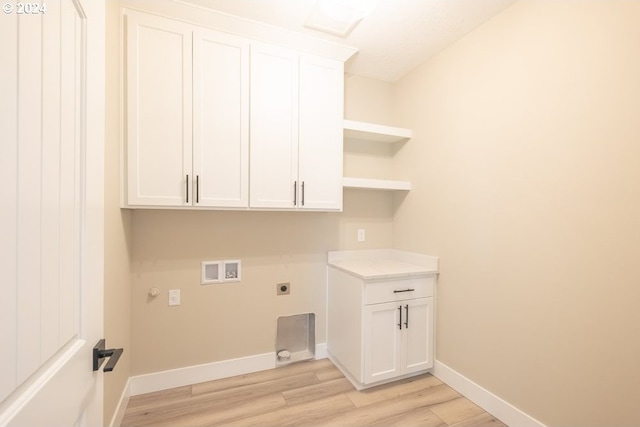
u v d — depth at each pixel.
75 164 0.65
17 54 0.46
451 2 1.58
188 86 1.64
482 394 1.72
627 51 1.14
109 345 1.32
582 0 1.28
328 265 2.38
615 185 1.18
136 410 1.67
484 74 1.75
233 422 1.59
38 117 0.51
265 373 2.11
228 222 2.09
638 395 1.11
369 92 2.53
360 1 1.57
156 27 1.58
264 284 2.19
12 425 0.43
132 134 1.53
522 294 1.52
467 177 1.85
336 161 2.05
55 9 0.56
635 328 1.12
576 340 1.30
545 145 1.42
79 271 0.68
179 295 1.94
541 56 1.44
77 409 0.65
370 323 1.86
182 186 1.63
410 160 2.38
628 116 1.14
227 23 1.70
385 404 1.75
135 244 1.84
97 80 0.76
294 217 2.29
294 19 1.72
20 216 0.46
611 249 1.19
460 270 1.90
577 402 1.29
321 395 1.84
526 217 1.51
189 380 1.95
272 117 1.85
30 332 0.49
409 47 2.02
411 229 2.35
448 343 1.97
